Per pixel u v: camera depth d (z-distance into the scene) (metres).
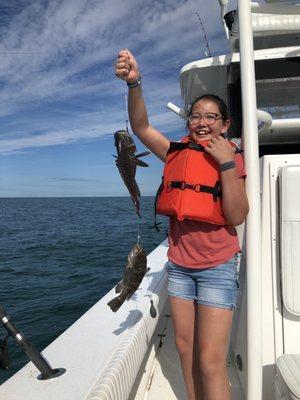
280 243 2.42
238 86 3.38
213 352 2.18
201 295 2.23
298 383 2.03
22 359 5.86
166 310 4.26
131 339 2.52
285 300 2.38
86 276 12.46
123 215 51.88
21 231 29.39
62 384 2.06
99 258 15.99
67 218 46.03
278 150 3.94
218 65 3.29
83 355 2.37
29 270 13.81
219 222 2.17
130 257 2.44
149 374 3.11
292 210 2.35
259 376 2.25
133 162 2.34
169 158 2.38
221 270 2.20
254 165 2.21
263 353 2.49
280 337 2.47
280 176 2.40
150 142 2.54
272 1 2.89
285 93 3.55
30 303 9.44
